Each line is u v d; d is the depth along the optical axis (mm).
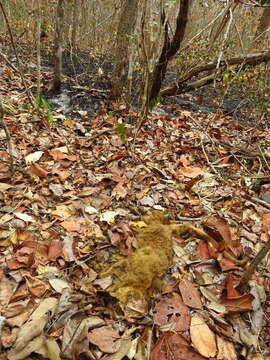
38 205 1000
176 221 1027
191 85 2014
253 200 1182
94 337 643
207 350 660
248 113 2289
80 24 3316
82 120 1774
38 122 1550
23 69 2156
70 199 1055
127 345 643
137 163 1348
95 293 729
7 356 592
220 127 2014
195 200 1155
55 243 839
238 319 740
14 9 2662
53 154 1272
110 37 2791
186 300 754
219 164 1478
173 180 1277
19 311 673
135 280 755
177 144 1617
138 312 702
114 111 1898
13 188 1043
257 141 1805
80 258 831
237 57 1759
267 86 1973
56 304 698
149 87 1608
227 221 1059
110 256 852
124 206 1069
